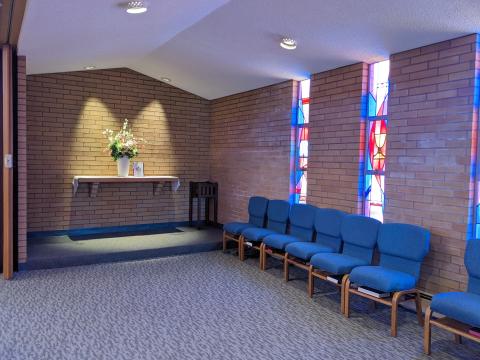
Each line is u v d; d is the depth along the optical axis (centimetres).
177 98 729
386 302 346
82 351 306
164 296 427
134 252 560
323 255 419
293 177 580
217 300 418
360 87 468
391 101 429
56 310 383
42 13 355
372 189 467
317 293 444
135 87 689
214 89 694
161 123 716
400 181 420
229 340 330
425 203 396
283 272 520
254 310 393
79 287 447
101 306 395
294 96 575
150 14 407
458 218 368
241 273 513
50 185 629
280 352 311
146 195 709
